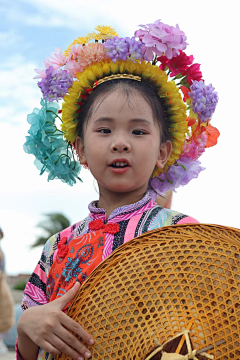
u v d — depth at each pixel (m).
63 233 1.99
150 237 1.59
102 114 1.84
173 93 2.00
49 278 1.88
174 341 1.36
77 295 1.56
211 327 1.39
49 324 1.50
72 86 2.05
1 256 4.63
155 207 1.91
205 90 2.10
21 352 1.72
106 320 1.46
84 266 1.78
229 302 1.42
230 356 1.38
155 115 1.91
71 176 2.24
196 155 2.17
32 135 2.18
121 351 1.43
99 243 1.81
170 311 1.42
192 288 1.44
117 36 2.06
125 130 1.83
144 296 1.46
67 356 1.54
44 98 2.12
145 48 1.96
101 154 1.82
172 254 1.51
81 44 2.06
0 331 4.69
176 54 2.03
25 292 1.92
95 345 1.46
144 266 1.50
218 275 1.45
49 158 2.18
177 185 2.18
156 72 1.98
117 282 1.50
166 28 1.97
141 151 1.81
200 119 2.13
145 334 1.41
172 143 2.08
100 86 1.95
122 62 1.98
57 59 2.10
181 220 1.85
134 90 1.88
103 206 1.95
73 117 2.06
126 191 1.87
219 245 1.52
